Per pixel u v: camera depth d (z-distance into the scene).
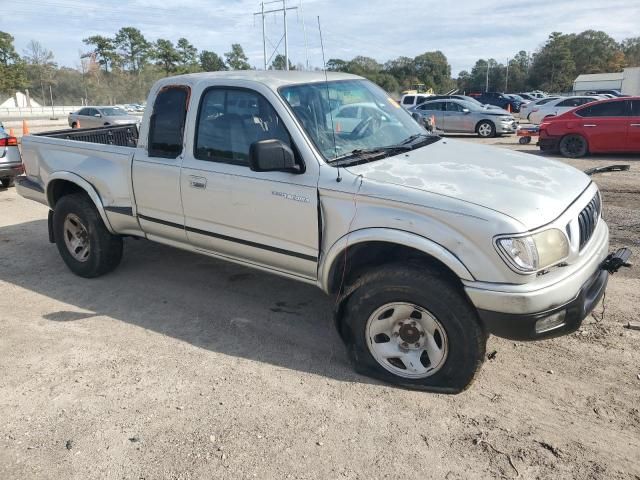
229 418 3.26
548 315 3.05
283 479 2.77
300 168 3.68
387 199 3.31
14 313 4.77
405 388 3.52
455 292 3.20
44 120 46.38
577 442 2.99
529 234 2.98
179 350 4.08
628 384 3.48
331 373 3.73
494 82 123.06
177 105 4.39
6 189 10.34
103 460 2.93
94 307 4.86
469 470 2.81
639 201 8.02
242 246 4.14
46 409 3.38
